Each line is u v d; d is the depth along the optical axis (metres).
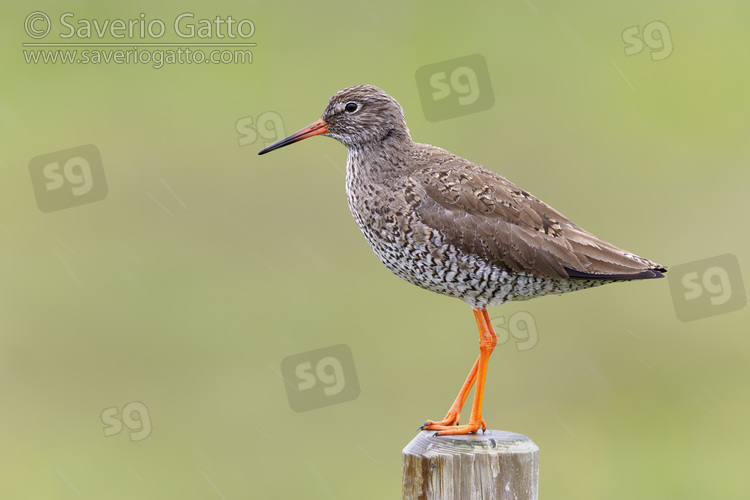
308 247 17.47
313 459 14.45
